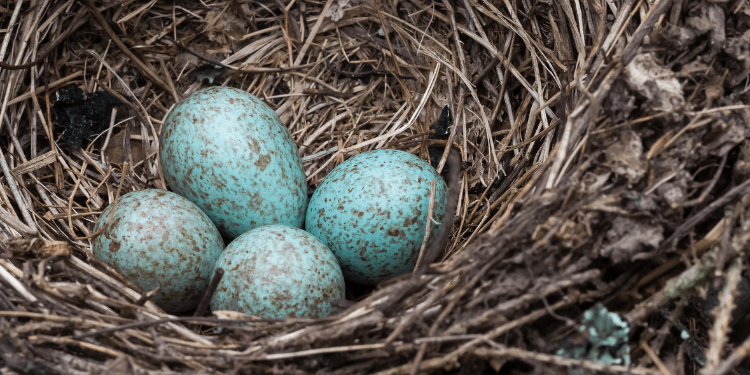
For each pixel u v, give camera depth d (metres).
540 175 0.26
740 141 0.25
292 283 0.27
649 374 0.25
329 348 0.25
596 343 0.25
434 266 0.26
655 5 0.26
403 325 0.25
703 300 0.26
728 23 0.26
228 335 0.26
